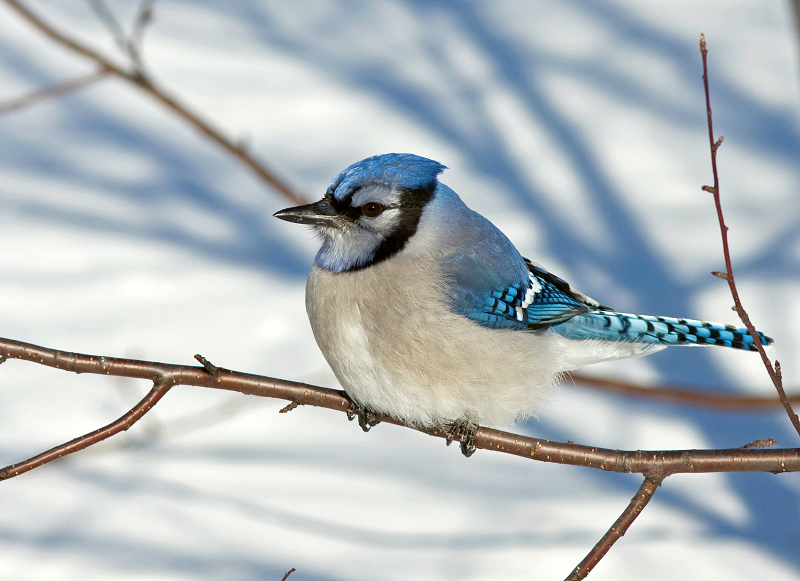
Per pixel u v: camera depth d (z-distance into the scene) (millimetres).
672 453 5832
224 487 9859
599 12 19438
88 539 8914
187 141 16438
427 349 6652
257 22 19234
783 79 17672
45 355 5746
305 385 6594
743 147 16250
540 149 16328
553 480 10156
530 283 7297
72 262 13828
